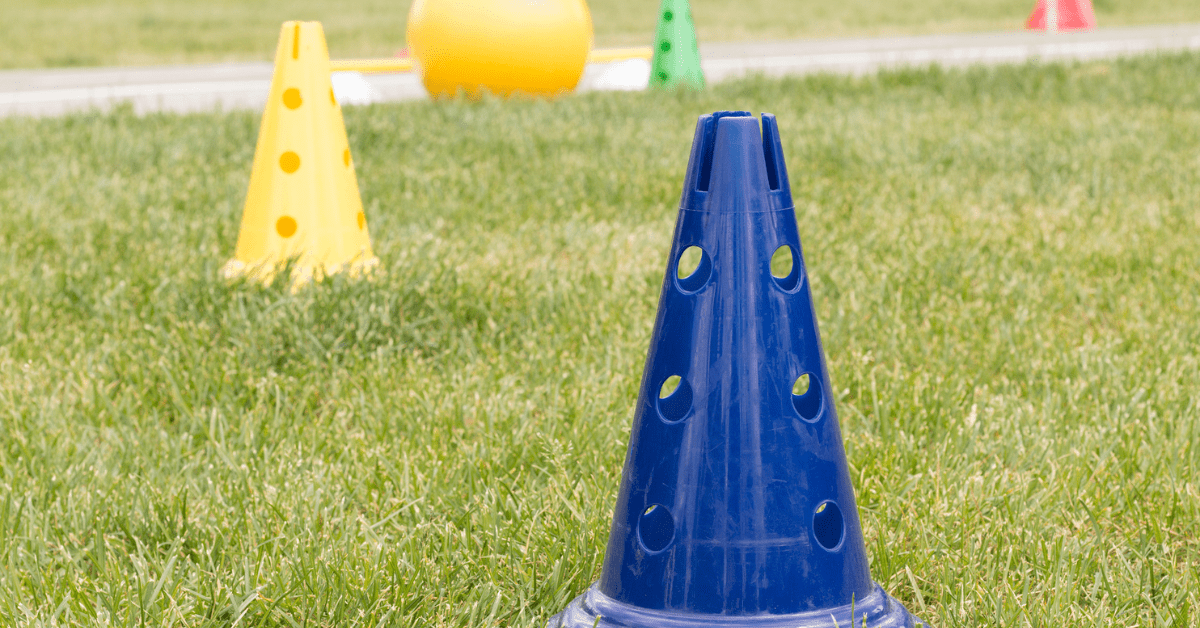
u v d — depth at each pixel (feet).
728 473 6.51
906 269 15.80
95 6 86.89
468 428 10.85
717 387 6.55
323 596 7.73
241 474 9.59
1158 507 8.84
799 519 6.59
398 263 15.74
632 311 14.03
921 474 9.39
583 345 12.98
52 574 8.09
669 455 6.62
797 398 7.34
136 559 8.26
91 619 7.50
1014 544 8.38
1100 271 15.74
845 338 13.16
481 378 12.00
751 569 6.50
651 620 6.59
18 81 45.16
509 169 23.45
